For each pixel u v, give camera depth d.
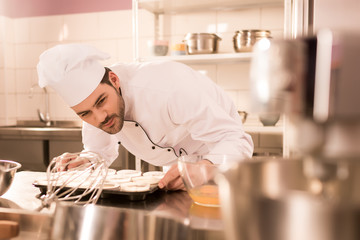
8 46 2.97
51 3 2.92
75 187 0.84
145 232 0.64
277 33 2.49
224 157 0.82
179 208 0.76
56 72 0.98
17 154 2.54
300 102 0.35
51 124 2.97
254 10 2.52
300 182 0.47
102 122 1.04
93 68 1.01
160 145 1.30
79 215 0.65
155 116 1.16
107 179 0.94
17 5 2.98
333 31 0.34
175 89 1.09
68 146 2.46
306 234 0.29
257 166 0.45
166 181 0.90
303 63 0.34
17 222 0.72
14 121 3.04
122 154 2.31
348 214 0.27
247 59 2.34
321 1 1.58
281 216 0.30
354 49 0.33
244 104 2.57
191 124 1.08
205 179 0.75
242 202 0.33
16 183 1.05
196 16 2.63
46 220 0.70
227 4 2.51
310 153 0.37
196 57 2.28
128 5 2.77
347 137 0.35
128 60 2.79
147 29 2.72
